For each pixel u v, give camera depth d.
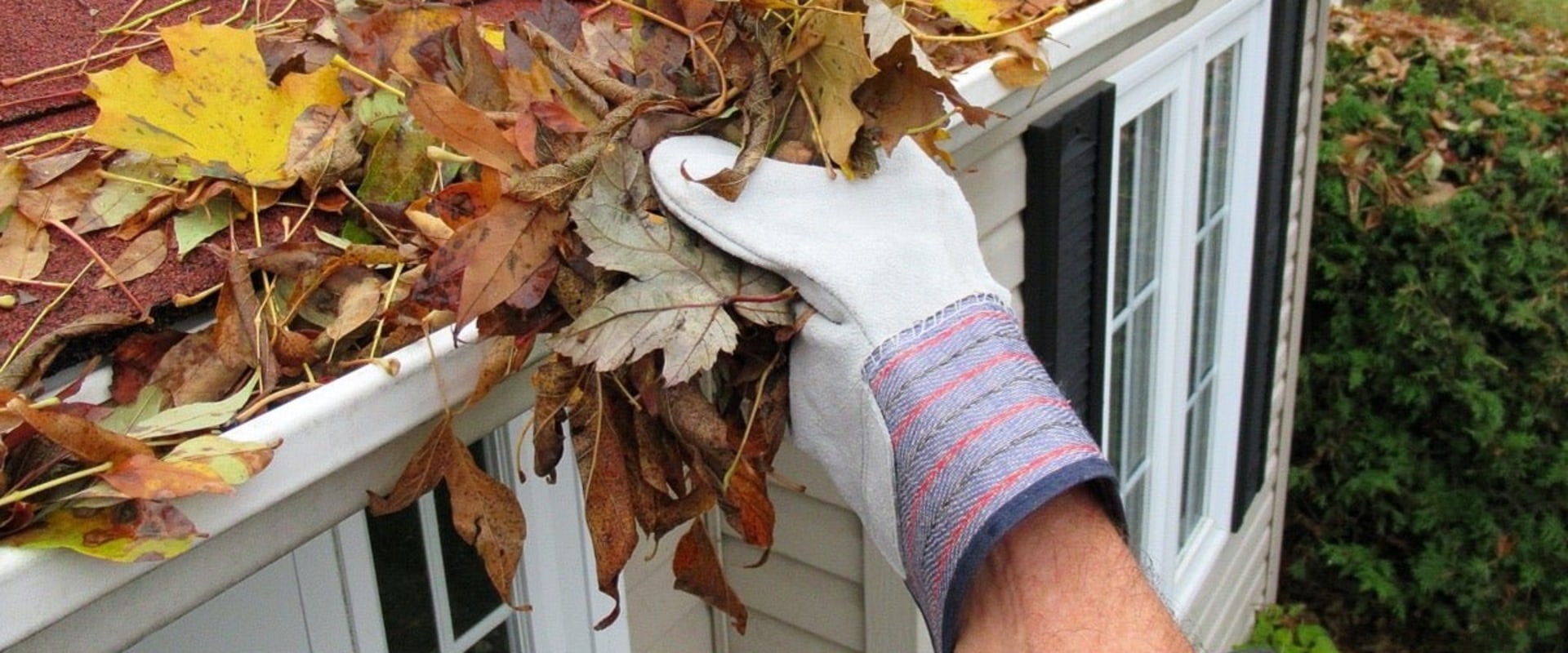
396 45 0.95
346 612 1.28
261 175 0.88
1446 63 3.97
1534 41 4.30
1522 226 3.77
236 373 0.79
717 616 2.20
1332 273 3.95
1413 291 3.86
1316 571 4.47
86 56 1.01
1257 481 3.51
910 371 0.83
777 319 0.85
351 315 0.82
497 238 0.81
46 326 0.78
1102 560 0.81
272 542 0.78
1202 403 3.13
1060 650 0.79
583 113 0.91
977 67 1.21
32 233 0.83
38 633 0.70
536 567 1.44
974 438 0.81
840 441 0.88
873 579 1.95
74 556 0.67
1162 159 2.40
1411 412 4.07
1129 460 2.65
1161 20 1.65
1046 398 0.83
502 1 1.14
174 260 0.84
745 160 0.85
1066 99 1.85
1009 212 1.79
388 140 0.91
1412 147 3.86
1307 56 3.29
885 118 0.86
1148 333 2.56
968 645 0.83
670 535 2.04
